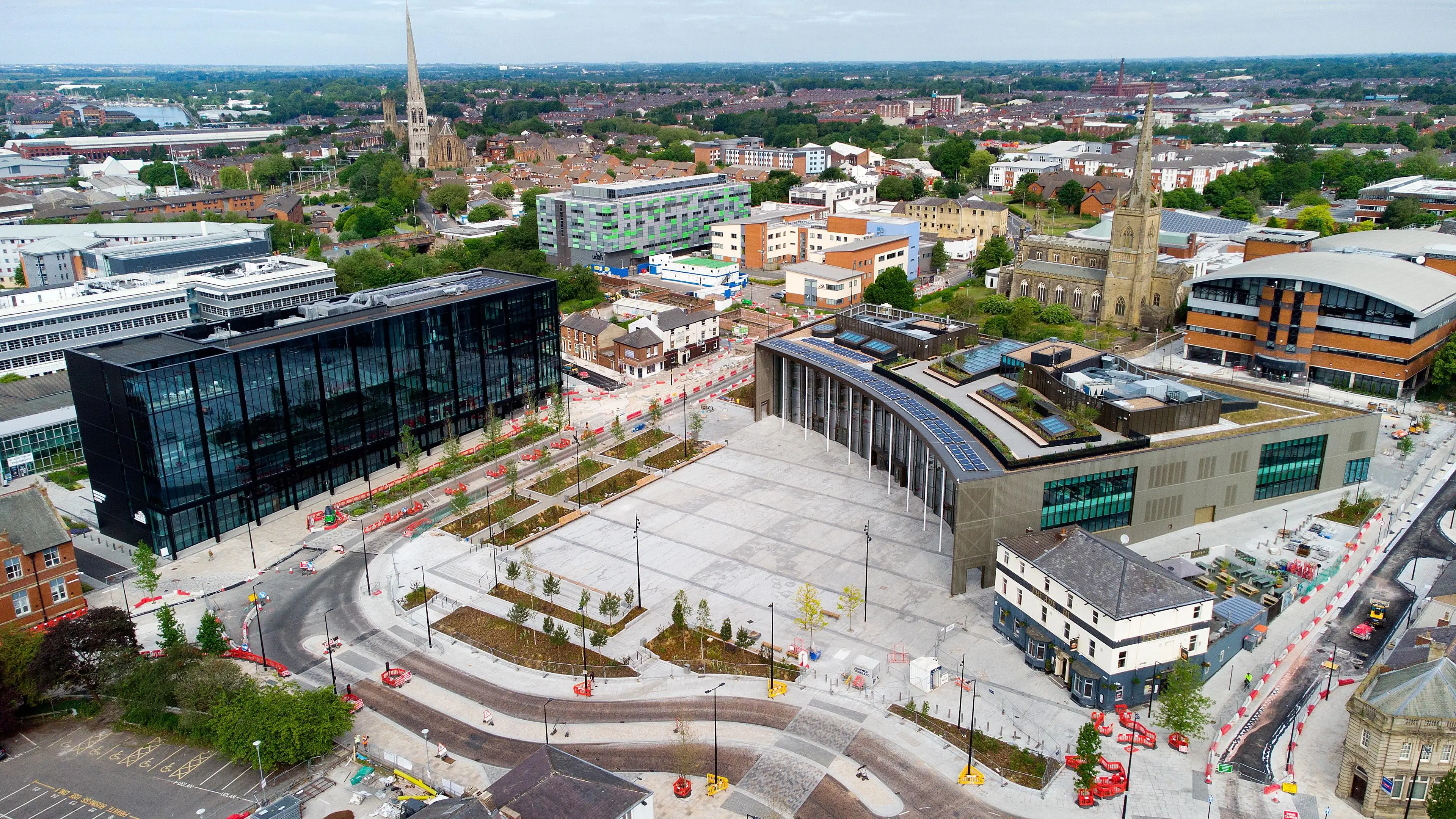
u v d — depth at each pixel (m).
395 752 98.50
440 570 135.38
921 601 123.75
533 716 104.06
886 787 92.00
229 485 144.38
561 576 132.38
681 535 143.50
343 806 90.81
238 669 104.75
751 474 164.88
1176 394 141.62
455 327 175.00
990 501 122.25
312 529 147.75
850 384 162.88
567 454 174.38
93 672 106.25
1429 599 111.94
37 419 169.12
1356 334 188.75
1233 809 87.75
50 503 123.88
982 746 96.88
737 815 88.62
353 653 116.06
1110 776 91.69
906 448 156.62
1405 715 83.06
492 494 159.00
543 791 82.00
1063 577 105.38
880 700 104.56
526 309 189.00
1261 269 198.88
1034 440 131.12
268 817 85.88
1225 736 97.38
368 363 161.38
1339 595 121.69
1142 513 133.75
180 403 135.25
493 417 176.38
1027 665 110.62
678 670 111.12
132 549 143.50
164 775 96.12
